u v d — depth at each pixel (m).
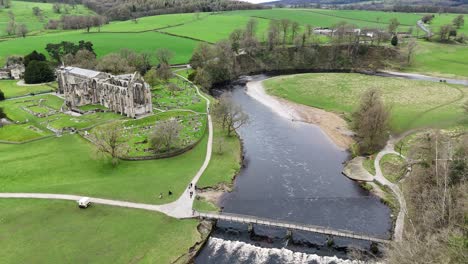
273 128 162.12
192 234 89.62
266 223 92.12
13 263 78.56
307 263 83.06
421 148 112.38
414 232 72.75
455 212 68.12
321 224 94.94
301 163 129.50
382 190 110.31
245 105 194.25
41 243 84.62
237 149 138.00
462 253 53.31
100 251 83.06
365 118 135.50
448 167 85.44
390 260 61.03
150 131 145.50
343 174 121.56
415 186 93.81
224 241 90.00
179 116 162.12
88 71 180.38
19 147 131.00
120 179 112.94
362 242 88.88
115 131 124.94
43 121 154.62
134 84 159.50
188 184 110.94
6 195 101.56
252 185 114.56
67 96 175.12
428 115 165.38
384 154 130.88
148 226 91.31
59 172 115.50
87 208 97.00
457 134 138.75
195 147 136.38
